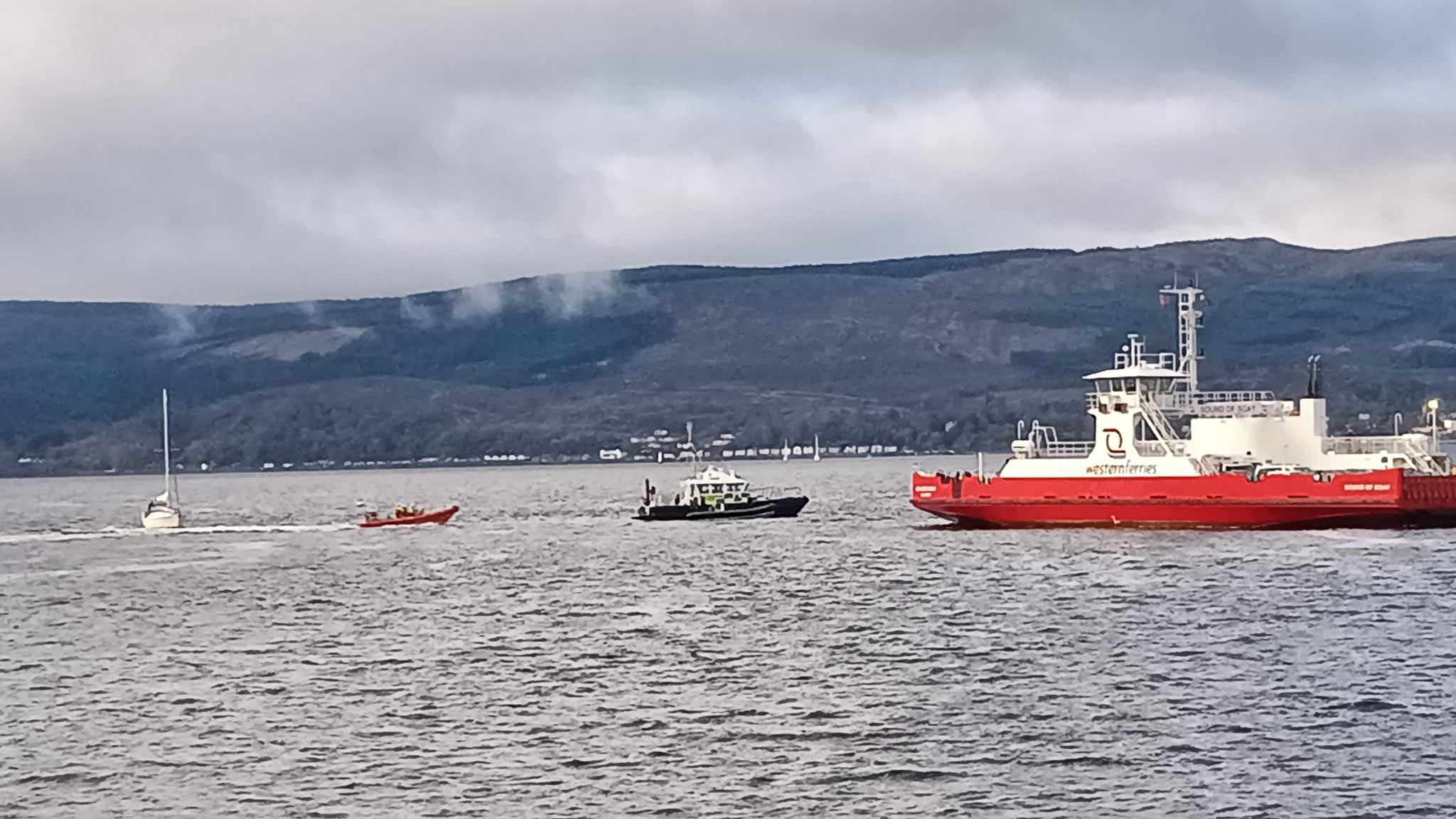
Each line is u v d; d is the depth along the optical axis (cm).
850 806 4800
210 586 11388
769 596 9812
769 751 5453
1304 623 7775
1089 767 5147
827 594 9756
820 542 13962
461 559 13500
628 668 7131
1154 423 11944
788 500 17725
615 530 17088
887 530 15162
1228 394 12306
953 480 12731
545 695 6494
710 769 5234
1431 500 11088
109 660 7825
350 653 7806
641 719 5972
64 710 6456
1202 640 7394
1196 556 10644
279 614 9538
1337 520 11275
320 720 6097
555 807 4847
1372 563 9988
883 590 9825
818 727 5769
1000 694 6275
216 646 8231
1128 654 7081
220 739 5812
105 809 4941
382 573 12200
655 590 10419
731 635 8106
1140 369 11925
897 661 7106
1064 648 7294
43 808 4975
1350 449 11750
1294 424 11694
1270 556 10481
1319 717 5728
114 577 12338
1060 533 12656
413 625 8881
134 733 5950
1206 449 11838
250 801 4988
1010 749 5388
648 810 4794
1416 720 5631
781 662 7181
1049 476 12288
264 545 16025
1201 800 4775
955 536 13425
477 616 9244
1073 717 5828
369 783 5144
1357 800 4731
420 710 6241
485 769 5297
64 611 9962
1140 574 9888
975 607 8781
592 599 9962
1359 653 6950
